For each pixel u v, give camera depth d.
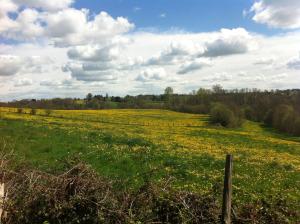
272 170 24.55
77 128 44.16
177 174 19.03
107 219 9.30
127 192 10.15
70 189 9.74
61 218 9.42
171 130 63.50
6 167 10.38
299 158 35.44
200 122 89.88
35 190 9.62
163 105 137.88
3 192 9.37
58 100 122.00
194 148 34.72
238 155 32.34
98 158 22.31
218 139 51.09
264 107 107.00
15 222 9.30
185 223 9.41
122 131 48.97
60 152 23.67
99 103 132.38
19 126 39.81
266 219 10.12
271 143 52.25
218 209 9.84
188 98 133.75
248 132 76.62
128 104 137.62
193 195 10.07
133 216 9.39
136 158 23.55
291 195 16.83
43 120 56.62
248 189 16.94
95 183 9.96
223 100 124.06
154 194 10.04
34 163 17.67
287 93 118.44
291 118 84.06
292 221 10.27
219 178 18.80
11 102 106.19
